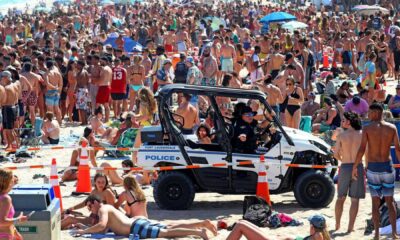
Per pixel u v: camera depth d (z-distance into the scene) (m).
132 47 44.81
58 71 29.39
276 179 18.05
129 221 15.52
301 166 17.86
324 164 18.30
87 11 89.94
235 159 17.92
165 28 54.09
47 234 13.30
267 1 104.44
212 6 93.25
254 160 17.91
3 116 24.86
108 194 16.55
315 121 26.38
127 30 52.69
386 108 26.16
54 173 17.55
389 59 40.47
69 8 92.50
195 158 17.98
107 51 38.41
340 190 15.90
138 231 15.34
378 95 29.02
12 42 52.12
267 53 39.16
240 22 63.97
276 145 18.05
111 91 30.39
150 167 18.09
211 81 31.69
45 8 106.19
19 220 12.63
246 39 47.44
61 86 29.53
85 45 44.44
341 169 15.84
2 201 12.51
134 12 83.88
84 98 30.25
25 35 56.53
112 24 66.12
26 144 25.38
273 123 18.44
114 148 21.34
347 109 24.77
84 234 15.48
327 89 31.11
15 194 13.34
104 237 15.34
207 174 18.00
